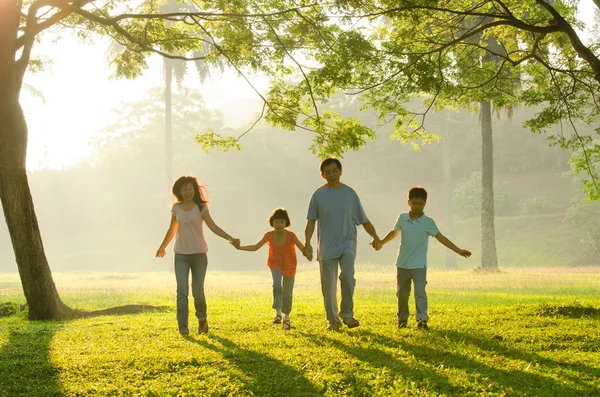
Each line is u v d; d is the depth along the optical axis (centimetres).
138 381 573
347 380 577
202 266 838
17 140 1131
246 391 540
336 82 1084
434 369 616
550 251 4947
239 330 873
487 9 1262
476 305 1290
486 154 3114
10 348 749
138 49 1451
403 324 882
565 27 1016
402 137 1328
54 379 588
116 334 847
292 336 805
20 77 1162
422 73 1059
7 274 4356
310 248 854
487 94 1297
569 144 1320
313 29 1097
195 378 584
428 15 1137
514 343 762
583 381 582
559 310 1059
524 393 538
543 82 1310
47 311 1157
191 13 1175
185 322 828
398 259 888
